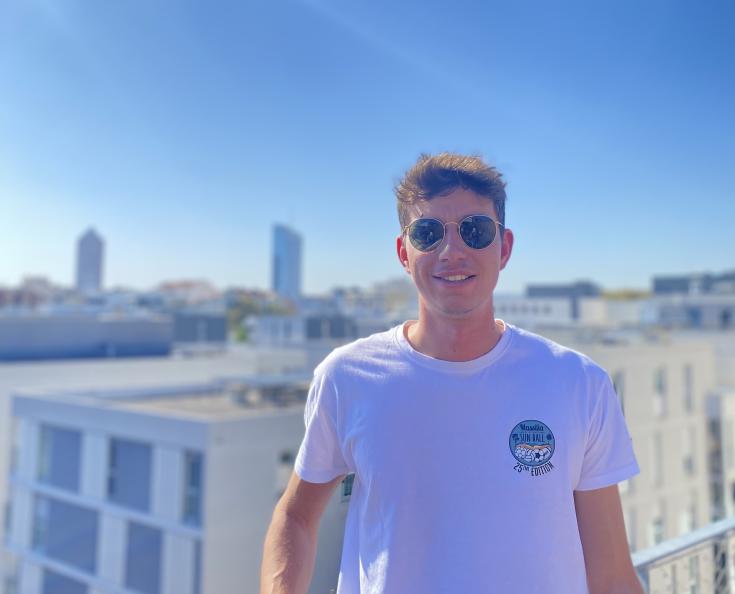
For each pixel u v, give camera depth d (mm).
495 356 1878
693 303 50000
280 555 1917
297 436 24641
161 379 39938
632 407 29594
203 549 22250
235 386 30578
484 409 1819
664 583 2605
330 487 2059
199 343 59188
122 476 25219
